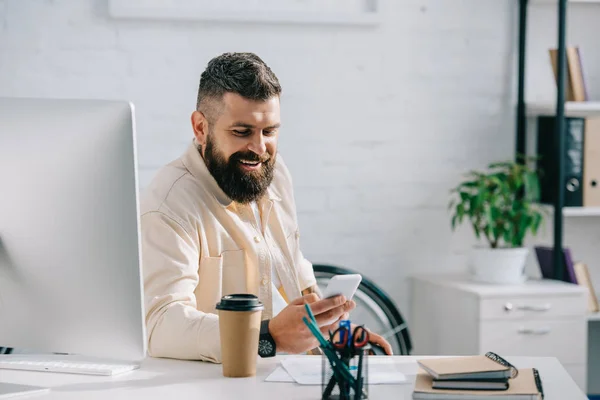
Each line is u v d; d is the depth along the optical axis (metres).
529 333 2.97
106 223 1.42
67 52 3.14
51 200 1.43
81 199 1.42
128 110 1.39
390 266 3.40
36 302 1.47
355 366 1.43
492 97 3.44
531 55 3.48
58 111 1.41
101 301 1.44
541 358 1.74
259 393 1.43
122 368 1.60
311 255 3.33
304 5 3.27
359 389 1.37
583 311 3.01
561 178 3.18
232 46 3.23
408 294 3.42
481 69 3.43
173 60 3.20
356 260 3.37
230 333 1.54
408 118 3.38
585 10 3.52
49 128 1.42
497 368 1.41
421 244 3.42
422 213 3.41
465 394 1.37
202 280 1.99
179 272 1.84
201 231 1.97
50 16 3.12
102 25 3.15
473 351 2.96
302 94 3.29
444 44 3.39
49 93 3.14
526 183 3.15
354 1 3.31
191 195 1.98
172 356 1.72
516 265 3.11
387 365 1.67
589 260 3.57
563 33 3.15
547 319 2.98
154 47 3.18
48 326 1.48
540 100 3.49
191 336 1.68
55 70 3.14
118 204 1.41
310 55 3.29
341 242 3.36
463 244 3.45
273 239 2.17
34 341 1.50
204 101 2.02
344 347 1.39
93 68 3.16
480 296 2.92
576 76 3.26
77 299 1.45
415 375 1.59
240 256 2.04
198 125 2.06
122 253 1.42
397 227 3.40
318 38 3.29
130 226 1.41
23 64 3.12
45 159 1.42
